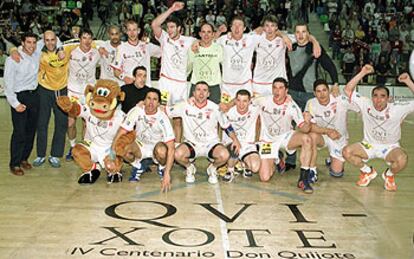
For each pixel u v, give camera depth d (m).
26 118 6.77
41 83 7.09
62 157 7.91
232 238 4.36
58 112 7.12
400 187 6.32
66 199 5.52
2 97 18.73
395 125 6.17
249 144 6.61
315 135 6.30
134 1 22.14
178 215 4.98
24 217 4.86
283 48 7.19
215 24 20.56
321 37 22.03
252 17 20.98
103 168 6.63
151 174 6.85
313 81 7.16
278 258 3.93
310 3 23.19
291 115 6.34
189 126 6.33
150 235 4.40
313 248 4.14
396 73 18.06
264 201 5.56
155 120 6.11
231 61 7.27
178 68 7.51
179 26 7.48
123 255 3.95
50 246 4.12
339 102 6.54
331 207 5.36
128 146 6.11
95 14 23.45
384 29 20.47
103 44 7.66
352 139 10.23
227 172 6.47
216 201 5.52
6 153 8.12
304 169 6.09
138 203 5.40
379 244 4.25
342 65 19.05
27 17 20.69
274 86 6.36
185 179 6.56
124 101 6.68
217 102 7.45
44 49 7.11
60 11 21.64
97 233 4.43
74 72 7.35
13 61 6.45
